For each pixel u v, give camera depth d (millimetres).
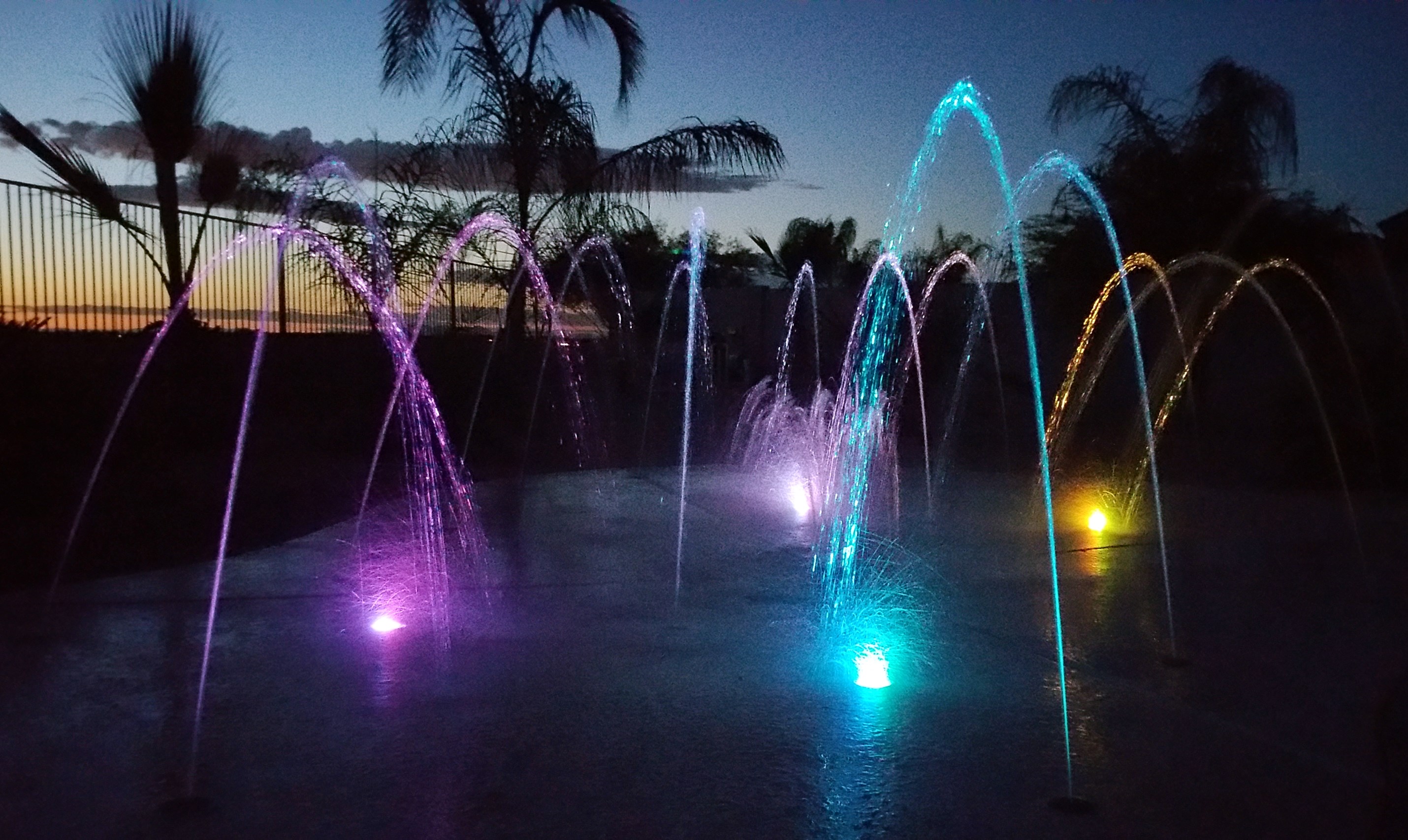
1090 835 3512
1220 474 12914
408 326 15406
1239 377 15523
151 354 10867
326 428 13367
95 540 8023
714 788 3840
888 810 3676
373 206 14914
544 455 14609
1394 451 12453
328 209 14102
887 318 18875
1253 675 5254
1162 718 4613
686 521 9789
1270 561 8047
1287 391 14133
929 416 18047
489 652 5516
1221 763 4121
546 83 15680
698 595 6828
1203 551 8406
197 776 3928
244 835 3469
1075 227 16094
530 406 16359
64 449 9961
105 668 5191
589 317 20266
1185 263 14898
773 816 3621
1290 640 5879
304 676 5090
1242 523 9758
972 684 5051
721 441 16656
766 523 9711
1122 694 4930
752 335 25812
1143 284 15727
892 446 15656
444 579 7230
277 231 13258
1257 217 14469
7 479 9086
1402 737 4395
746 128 16188
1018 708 4715
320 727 4418
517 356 16578
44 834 3477
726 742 4285
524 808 3670
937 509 10531
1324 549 8539
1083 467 13805
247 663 5289
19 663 5266
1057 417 17328
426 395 14773
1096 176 15719
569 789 3822
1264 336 15188
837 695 4871
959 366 18547
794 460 14586
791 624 6117
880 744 4270
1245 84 15156
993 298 18594
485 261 16828
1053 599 6809
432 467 12891
